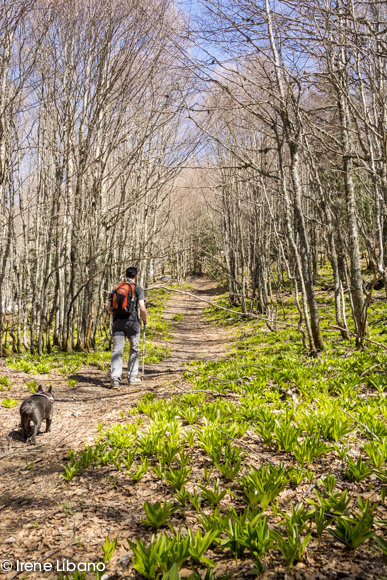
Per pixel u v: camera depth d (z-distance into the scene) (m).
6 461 3.91
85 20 10.00
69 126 10.66
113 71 10.27
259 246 16.48
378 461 2.92
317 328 8.75
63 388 7.27
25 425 4.49
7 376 7.83
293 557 2.01
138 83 10.59
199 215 27.58
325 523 2.20
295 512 2.30
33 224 14.70
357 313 8.18
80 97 10.96
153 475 3.33
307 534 2.18
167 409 4.74
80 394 6.89
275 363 7.87
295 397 5.09
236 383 6.45
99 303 12.97
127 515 2.74
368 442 3.51
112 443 3.94
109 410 5.64
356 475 2.84
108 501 2.96
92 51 10.34
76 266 11.80
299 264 8.47
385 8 6.55
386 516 2.42
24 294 14.53
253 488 2.62
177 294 34.66
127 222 14.27
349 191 8.11
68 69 10.80
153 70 10.31
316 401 4.71
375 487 2.81
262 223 15.95
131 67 10.29
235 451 3.29
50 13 9.70
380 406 4.18
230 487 2.98
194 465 3.44
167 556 2.02
